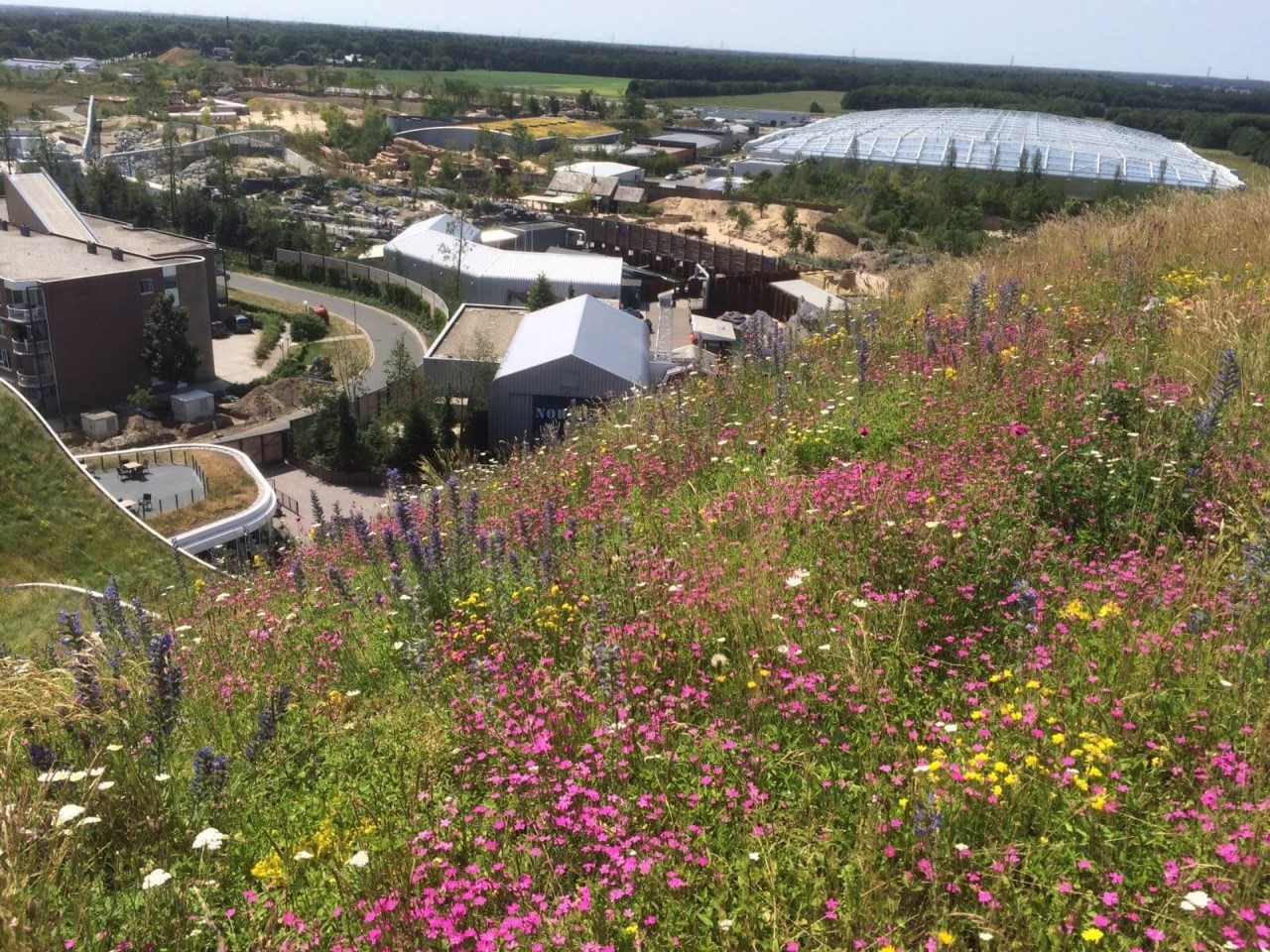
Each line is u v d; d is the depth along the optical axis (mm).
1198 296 10336
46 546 25969
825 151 126062
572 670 5566
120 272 52219
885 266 79250
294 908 4043
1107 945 3430
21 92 185000
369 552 8328
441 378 40406
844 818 4223
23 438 28547
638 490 8383
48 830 4223
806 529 6664
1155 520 6246
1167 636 4941
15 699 5543
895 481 6844
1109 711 4504
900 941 3523
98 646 6227
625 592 6152
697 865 3967
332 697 5699
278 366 58656
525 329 42062
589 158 144250
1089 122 149125
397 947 3682
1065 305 10945
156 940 3842
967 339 10031
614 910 3760
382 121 149875
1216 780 4062
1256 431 7070
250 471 34562
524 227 87125
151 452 35344
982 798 4020
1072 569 5910
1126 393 7566
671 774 4574
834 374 10680
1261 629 4910
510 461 11508
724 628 5656
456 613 6656
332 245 87188
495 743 4973
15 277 50188
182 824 4656
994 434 7543
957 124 136875
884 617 5461
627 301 68125
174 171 104438
